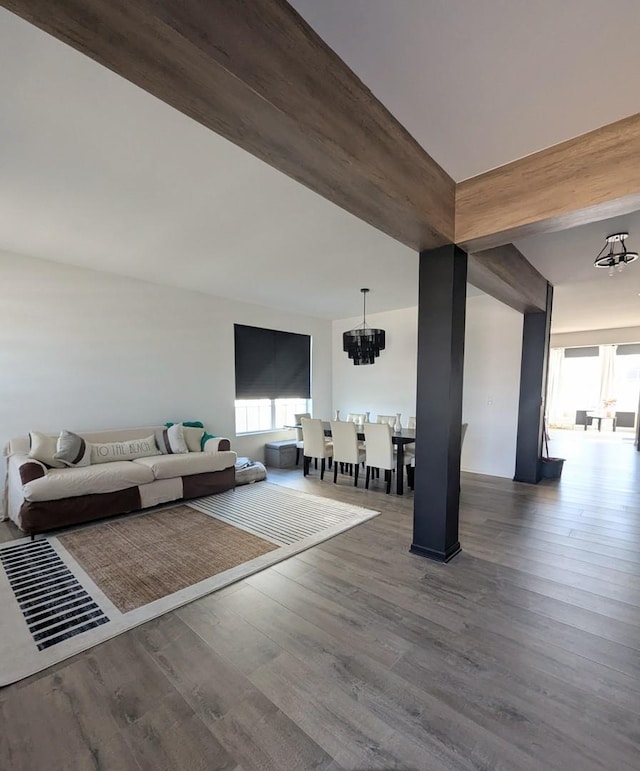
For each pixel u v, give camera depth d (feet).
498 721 4.61
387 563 8.79
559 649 5.90
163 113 5.81
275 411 21.58
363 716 4.68
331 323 24.66
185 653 5.81
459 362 8.88
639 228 9.80
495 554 9.23
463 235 8.03
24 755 4.18
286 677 5.32
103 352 14.23
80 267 13.52
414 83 5.29
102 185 7.89
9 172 7.41
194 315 17.12
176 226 9.95
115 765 4.07
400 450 14.57
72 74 5.06
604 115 5.95
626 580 7.98
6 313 12.05
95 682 5.23
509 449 17.26
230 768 4.04
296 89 4.36
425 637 6.18
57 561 8.83
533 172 7.04
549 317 16.40
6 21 4.29
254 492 14.90
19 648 5.89
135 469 12.07
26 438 12.15
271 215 9.28
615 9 4.09
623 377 34.30
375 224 7.18
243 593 7.52
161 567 8.54
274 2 4.07
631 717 4.66
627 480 16.62
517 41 4.54
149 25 3.13
